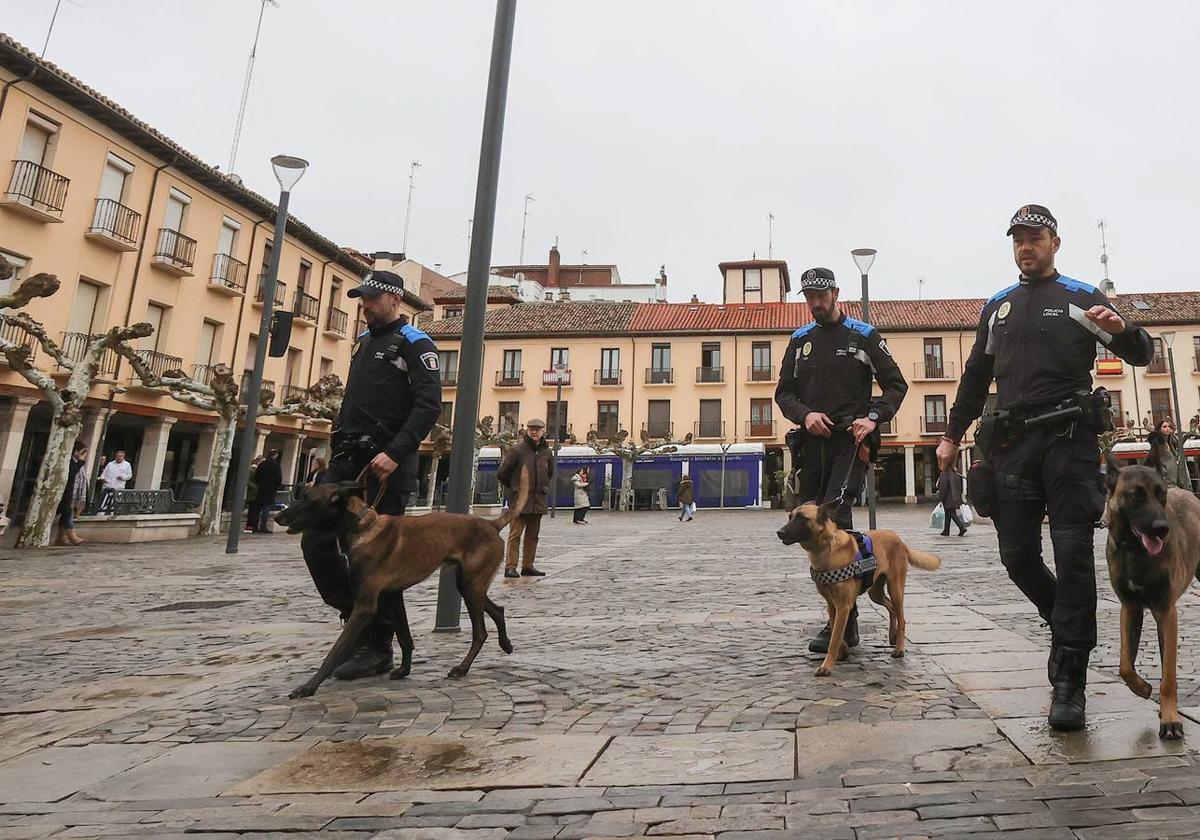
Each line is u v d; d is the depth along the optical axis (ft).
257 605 23.16
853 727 9.40
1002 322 10.66
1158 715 9.21
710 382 142.31
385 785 8.07
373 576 12.00
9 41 61.16
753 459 122.01
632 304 164.66
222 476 61.31
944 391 137.28
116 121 72.13
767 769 8.13
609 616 19.49
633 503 122.72
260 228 93.61
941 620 17.29
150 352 77.30
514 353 150.92
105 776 8.63
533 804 7.43
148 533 52.37
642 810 7.16
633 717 10.37
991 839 6.17
